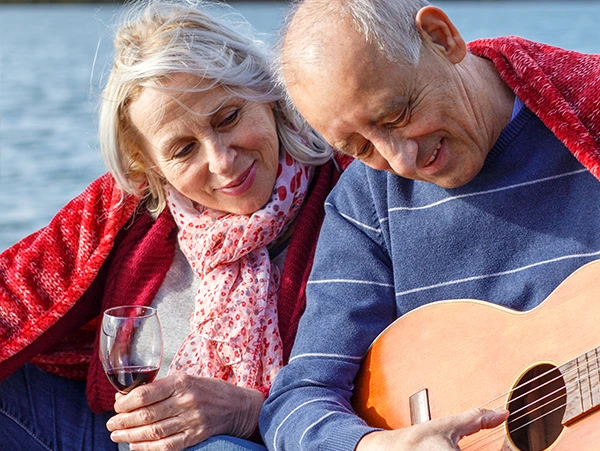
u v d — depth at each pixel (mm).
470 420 2154
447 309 2449
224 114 2814
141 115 2840
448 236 2506
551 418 2197
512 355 2295
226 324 2895
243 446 2531
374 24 2180
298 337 2639
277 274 2971
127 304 3051
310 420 2387
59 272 3104
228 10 3004
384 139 2248
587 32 30953
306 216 2965
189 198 3039
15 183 10570
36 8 85625
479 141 2340
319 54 2219
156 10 2920
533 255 2402
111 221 3082
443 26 2229
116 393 2889
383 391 2492
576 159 2361
